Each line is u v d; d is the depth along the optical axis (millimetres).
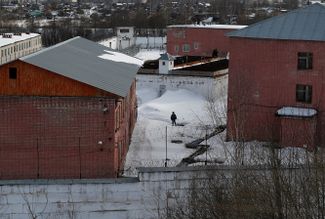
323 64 37344
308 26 38312
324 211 18109
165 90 57344
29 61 30031
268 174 21750
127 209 25281
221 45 78062
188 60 72562
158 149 38125
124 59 43625
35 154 30297
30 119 30109
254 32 38844
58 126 30172
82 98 30016
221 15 152500
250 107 39094
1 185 25031
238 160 23688
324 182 18703
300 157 28172
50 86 29969
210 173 24234
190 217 21359
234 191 20672
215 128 43469
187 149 37938
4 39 88250
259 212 19391
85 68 33781
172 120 45469
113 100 30062
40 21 164250
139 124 46344
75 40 44562
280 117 37375
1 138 30188
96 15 170750
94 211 25281
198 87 56062
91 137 30250
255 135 38562
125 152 36000
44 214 25109
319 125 37344
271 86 38656
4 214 25047
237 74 39250
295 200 18688
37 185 25156
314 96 37781
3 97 29984
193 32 79125
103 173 30375
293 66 38062
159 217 24109
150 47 103000
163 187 25281
